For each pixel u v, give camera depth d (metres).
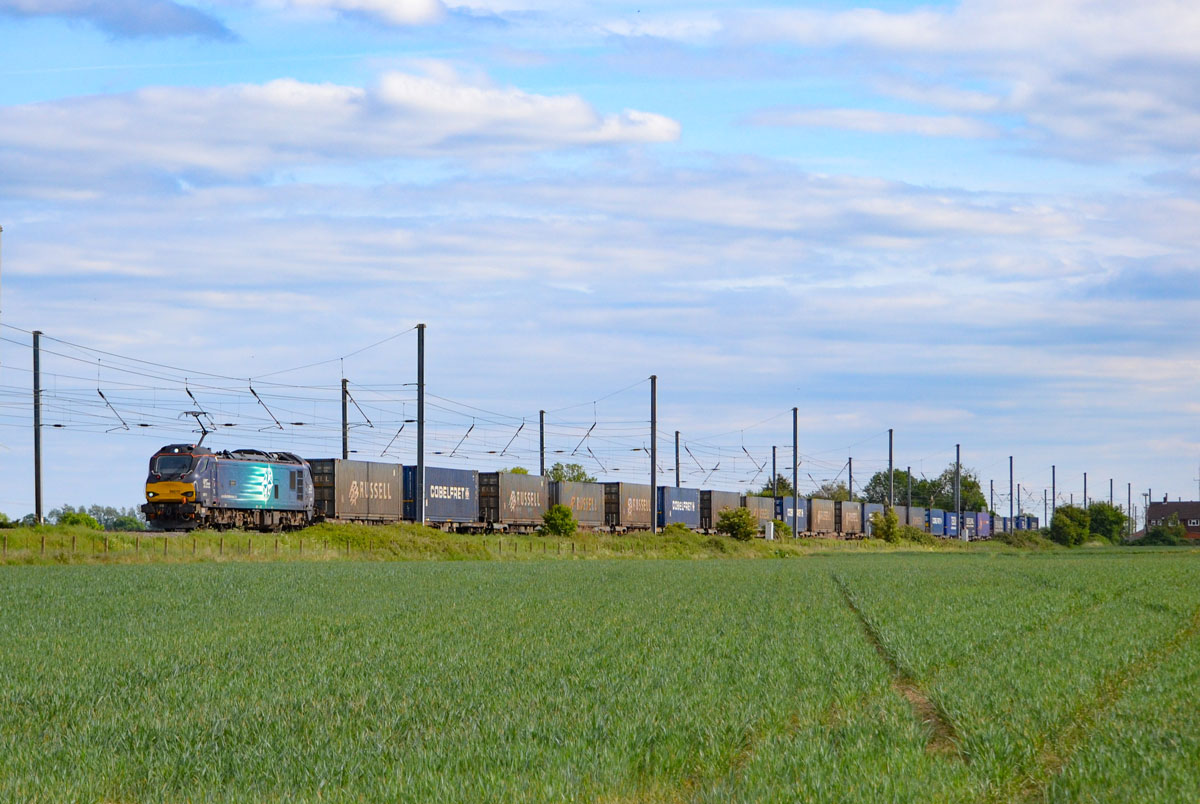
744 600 43.53
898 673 24.06
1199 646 27.67
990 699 19.56
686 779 14.91
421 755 15.39
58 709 19.69
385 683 21.86
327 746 16.19
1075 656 25.22
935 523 187.00
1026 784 14.66
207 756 15.78
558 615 36.88
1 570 59.16
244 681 22.31
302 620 35.09
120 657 26.20
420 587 50.97
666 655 25.64
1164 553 126.50
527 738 16.62
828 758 15.16
